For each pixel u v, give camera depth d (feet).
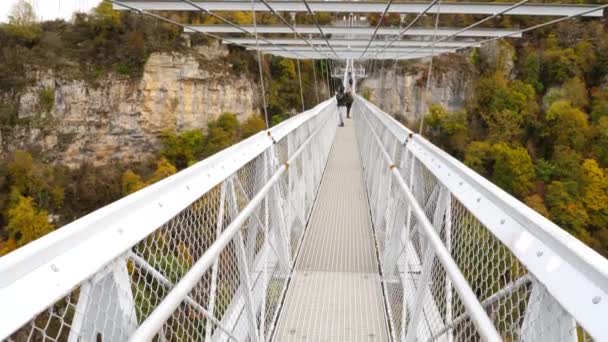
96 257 3.12
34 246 2.63
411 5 20.68
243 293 7.06
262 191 7.81
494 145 79.82
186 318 4.90
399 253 10.89
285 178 13.26
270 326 9.78
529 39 99.60
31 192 81.10
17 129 102.78
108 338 3.53
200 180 5.49
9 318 2.25
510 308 3.73
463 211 5.56
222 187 6.44
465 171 5.52
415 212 6.84
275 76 98.58
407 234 9.18
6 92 102.47
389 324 10.11
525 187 70.49
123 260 3.69
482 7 19.95
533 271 3.10
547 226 3.21
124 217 3.74
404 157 11.80
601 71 84.07
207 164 5.89
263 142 9.83
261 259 9.72
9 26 107.55
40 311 2.45
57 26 114.73
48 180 87.25
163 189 4.54
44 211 76.54
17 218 69.92
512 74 98.78
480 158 80.48
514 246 3.55
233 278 7.26
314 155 23.11
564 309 2.67
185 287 3.91
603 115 73.92
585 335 2.48
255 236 8.60
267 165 10.33
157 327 3.30
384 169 15.57
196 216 5.56
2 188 79.05
